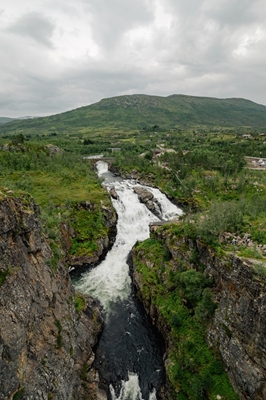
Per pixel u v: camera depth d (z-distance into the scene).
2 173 82.69
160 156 126.81
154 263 43.25
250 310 23.19
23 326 16.94
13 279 17.56
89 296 38.44
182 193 86.31
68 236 54.31
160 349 32.50
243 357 23.39
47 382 18.12
